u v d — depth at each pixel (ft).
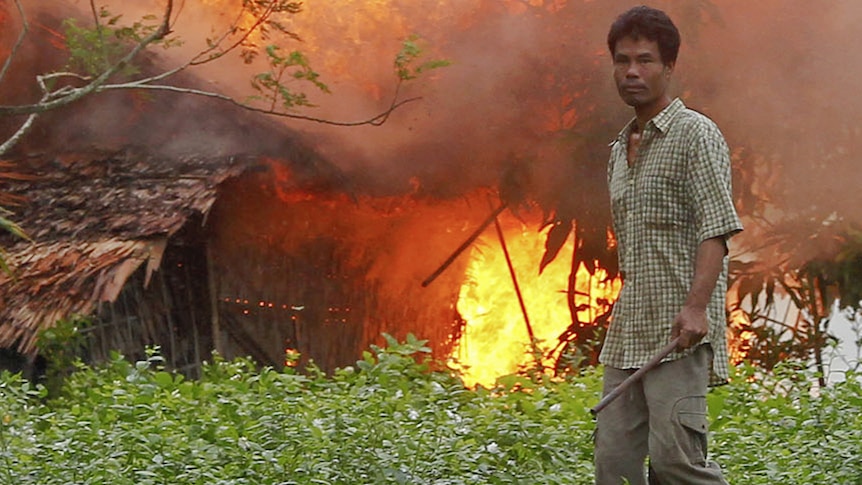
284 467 24.00
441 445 26.02
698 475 18.38
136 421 29.17
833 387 32.17
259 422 26.94
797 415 30.32
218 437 26.84
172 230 42.32
